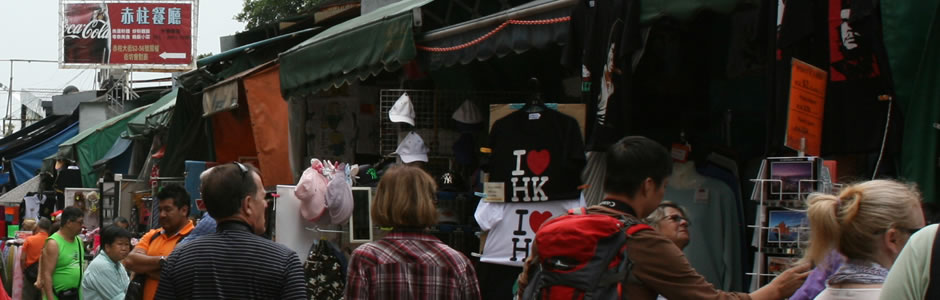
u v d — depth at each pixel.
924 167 4.14
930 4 4.18
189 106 12.98
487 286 7.06
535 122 6.43
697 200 5.78
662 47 5.86
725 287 5.70
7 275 10.63
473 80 8.37
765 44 4.90
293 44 12.37
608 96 5.43
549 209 6.42
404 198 3.96
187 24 25.67
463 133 8.14
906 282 2.44
